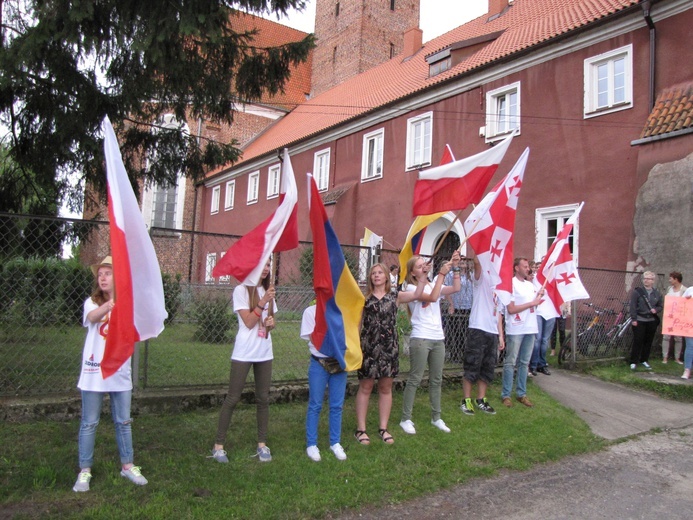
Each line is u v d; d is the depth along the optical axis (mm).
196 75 7418
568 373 8719
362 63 31234
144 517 3424
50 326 7305
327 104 27234
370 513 3785
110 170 3574
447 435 5316
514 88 14062
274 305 4613
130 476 3900
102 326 3826
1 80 5680
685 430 6105
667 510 4051
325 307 4609
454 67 16969
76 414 5098
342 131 20797
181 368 7160
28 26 6445
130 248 3773
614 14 11672
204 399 5633
